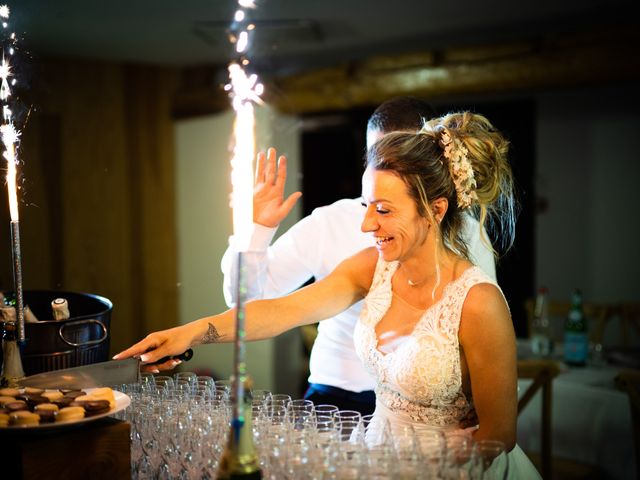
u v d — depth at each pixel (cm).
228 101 688
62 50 645
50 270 667
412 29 576
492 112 658
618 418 368
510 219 234
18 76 307
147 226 721
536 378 363
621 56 517
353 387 279
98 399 193
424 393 213
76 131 683
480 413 206
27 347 219
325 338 285
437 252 217
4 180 304
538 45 555
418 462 167
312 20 539
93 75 689
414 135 215
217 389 222
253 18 528
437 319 212
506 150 227
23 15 504
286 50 647
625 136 616
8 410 187
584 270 638
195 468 187
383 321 230
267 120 673
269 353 699
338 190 715
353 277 247
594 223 632
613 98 618
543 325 486
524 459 221
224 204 712
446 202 214
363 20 542
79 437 186
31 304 258
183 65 718
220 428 189
